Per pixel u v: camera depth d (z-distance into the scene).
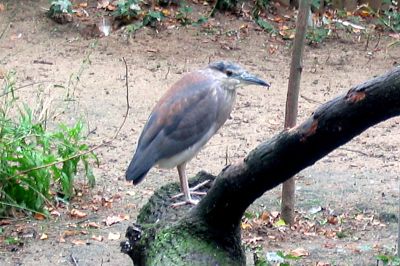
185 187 9.48
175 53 20.25
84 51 20.09
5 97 14.99
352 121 6.37
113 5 22.02
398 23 22.67
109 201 12.65
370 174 14.03
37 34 20.77
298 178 13.79
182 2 22.59
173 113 9.95
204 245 7.98
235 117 16.69
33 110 15.39
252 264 10.26
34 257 10.77
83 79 18.44
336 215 12.30
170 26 21.55
